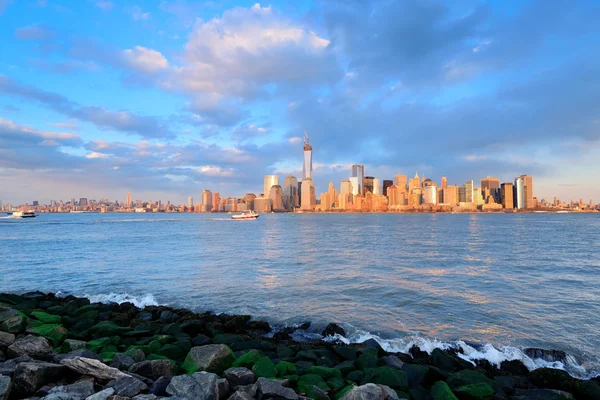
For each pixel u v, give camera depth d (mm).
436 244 61031
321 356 12297
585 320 17453
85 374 8781
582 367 12484
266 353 12328
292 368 10164
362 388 7996
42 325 14336
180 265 36906
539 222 173875
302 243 64062
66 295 24672
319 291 24172
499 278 28969
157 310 19172
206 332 15211
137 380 8180
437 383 9570
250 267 35250
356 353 12383
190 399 7531
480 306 20172
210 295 23391
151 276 30688
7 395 7570
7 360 9867
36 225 137375
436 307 20016
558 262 38469
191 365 10070
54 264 38406
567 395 9359
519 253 47125
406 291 23984
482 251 49719
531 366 12523
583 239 71125
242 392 7938
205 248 55250
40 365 8461
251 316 18688
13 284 28375
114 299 22922
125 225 145375
